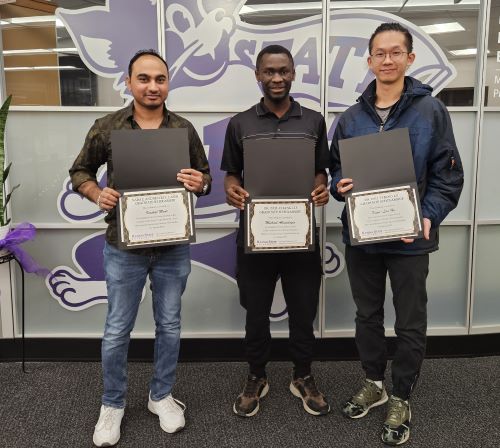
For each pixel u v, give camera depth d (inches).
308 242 69.7
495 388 84.7
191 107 91.5
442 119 65.4
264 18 89.8
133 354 97.4
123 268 65.4
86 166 66.5
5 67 90.2
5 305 95.5
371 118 68.5
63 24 89.4
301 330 76.2
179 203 63.6
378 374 76.2
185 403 80.2
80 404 79.8
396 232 64.8
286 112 72.2
